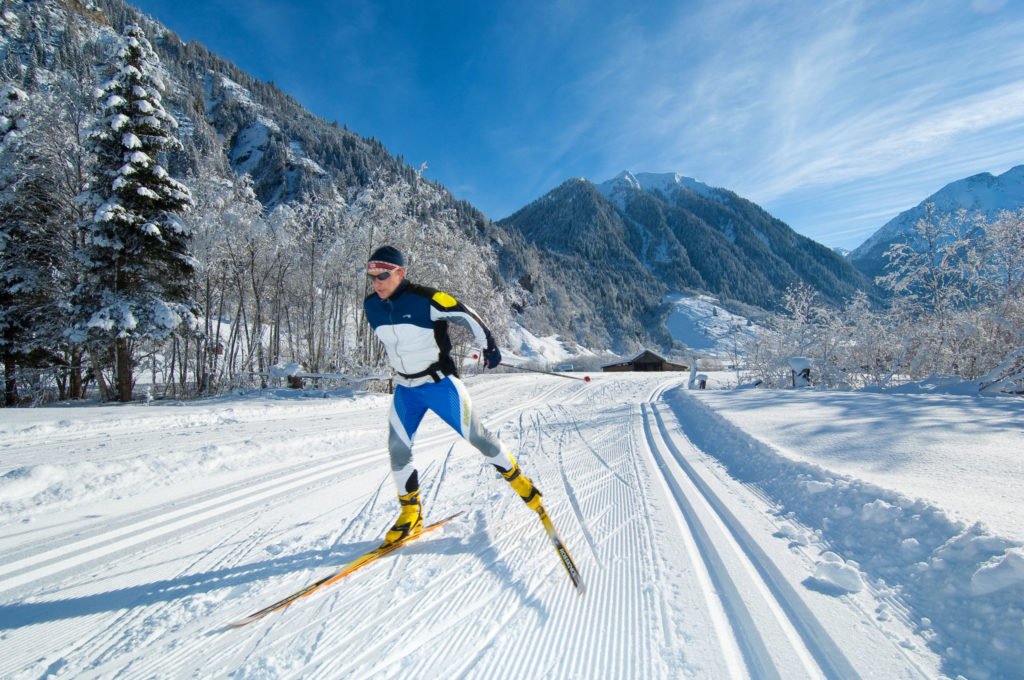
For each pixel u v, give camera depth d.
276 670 1.78
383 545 2.83
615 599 2.21
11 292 14.34
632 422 7.86
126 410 8.85
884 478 3.23
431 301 2.71
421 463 5.11
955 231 11.98
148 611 2.20
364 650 1.88
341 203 18.28
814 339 14.74
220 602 2.27
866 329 13.12
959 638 1.74
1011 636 1.66
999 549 2.01
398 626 2.05
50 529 3.21
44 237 14.76
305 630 2.03
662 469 4.57
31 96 14.65
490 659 1.81
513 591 2.32
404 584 2.40
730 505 3.33
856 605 2.02
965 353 11.06
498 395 13.36
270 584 2.45
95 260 13.62
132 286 13.94
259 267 19.20
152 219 13.88
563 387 16.08
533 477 4.48
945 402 6.93
